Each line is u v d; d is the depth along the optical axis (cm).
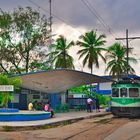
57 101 4591
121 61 7988
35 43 5647
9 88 2903
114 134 2067
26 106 4112
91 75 3744
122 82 3500
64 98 4794
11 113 2847
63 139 1848
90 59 7019
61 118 3150
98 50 7019
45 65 5800
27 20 5616
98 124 2798
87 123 2908
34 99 4250
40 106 3853
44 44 5750
